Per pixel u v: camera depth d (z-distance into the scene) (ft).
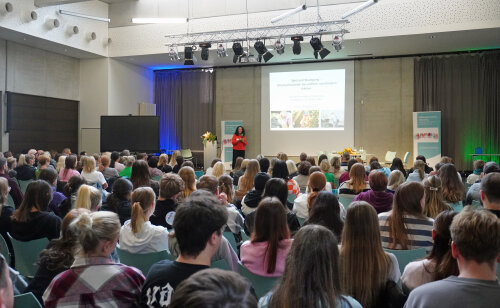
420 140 39.50
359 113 42.91
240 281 2.35
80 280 5.45
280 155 24.59
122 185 11.50
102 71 42.78
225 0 37.81
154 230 8.71
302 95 44.37
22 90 37.96
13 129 37.47
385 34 33.63
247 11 37.06
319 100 43.86
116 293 5.48
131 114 45.65
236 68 46.96
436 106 40.55
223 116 47.42
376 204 11.73
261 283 7.20
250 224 10.43
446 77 40.22
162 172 23.36
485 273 4.33
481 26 31.40
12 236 10.27
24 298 5.76
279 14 36.11
